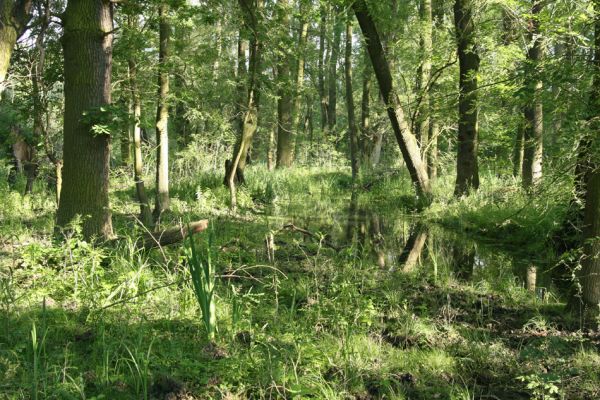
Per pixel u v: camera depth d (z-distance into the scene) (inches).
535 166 526.0
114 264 259.3
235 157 561.6
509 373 187.9
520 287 292.5
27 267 262.4
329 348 195.8
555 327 231.8
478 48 492.4
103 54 285.1
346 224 518.6
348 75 824.9
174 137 788.0
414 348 205.5
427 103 552.4
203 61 467.8
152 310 217.5
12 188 573.0
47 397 146.8
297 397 154.8
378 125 969.5
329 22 516.4
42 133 389.7
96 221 286.0
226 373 166.4
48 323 200.4
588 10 224.8
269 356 167.2
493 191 572.4
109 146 291.7
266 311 233.9
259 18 473.1
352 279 290.4
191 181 673.6
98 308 210.5
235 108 583.8
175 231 303.9
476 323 239.5
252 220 499.2
